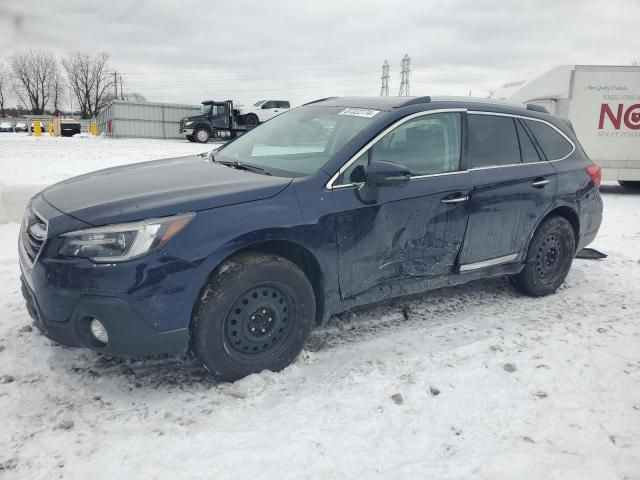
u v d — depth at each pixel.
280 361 3.36
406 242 3.80
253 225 3.12
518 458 2.65
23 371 3.29
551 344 3.90
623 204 10.59
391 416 2.96
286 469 2.51
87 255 2.86
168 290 2.92
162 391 3.15
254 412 2.96
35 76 88.38
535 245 4.67
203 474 2.46
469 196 4.06
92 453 2.59
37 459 2.54
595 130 11.81
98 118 49.84
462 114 4.21
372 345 3.80
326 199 3.41
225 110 31.28
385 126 3.75
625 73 11.56
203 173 3.66
